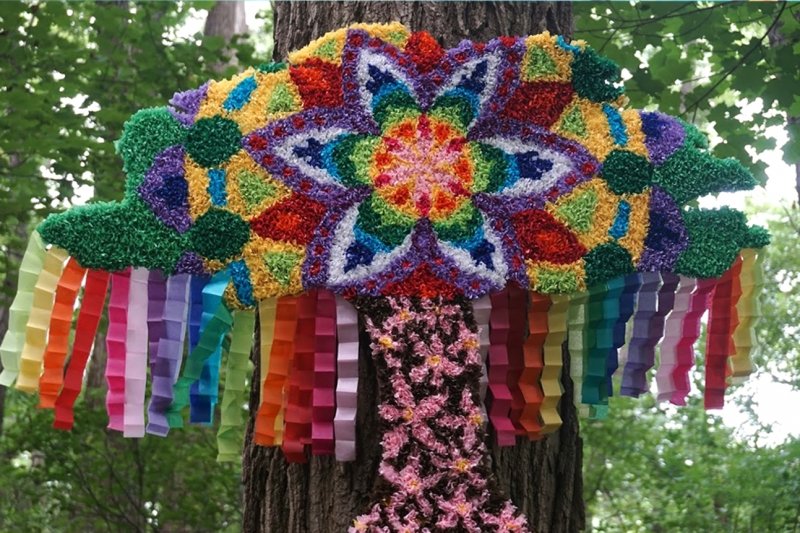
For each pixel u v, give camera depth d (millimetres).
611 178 2447
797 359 7594
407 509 2195
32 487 6613
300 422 2289
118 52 5098
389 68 2441
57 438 5754
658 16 4215
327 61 2445
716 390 2506
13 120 4594
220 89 2412
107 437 6102
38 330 2232
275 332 2314
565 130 2469
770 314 7820
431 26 2604
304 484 2424
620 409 7188
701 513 6539
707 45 4523
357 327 2324
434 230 2375
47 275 2260
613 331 2459
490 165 2424
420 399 2268
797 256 8336
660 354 2527
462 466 2229
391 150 2402
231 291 2299
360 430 2363
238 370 2330
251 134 2373
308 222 2344
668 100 4449
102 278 2293
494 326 2379
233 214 2326
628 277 2453
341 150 2389
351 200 2365
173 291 2297
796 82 4035
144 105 5215
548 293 2395
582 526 2584
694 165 2488
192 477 5891
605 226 2432
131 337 2283
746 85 4164
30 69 4887
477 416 2275
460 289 2352
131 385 2258
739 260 2543
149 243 2277
